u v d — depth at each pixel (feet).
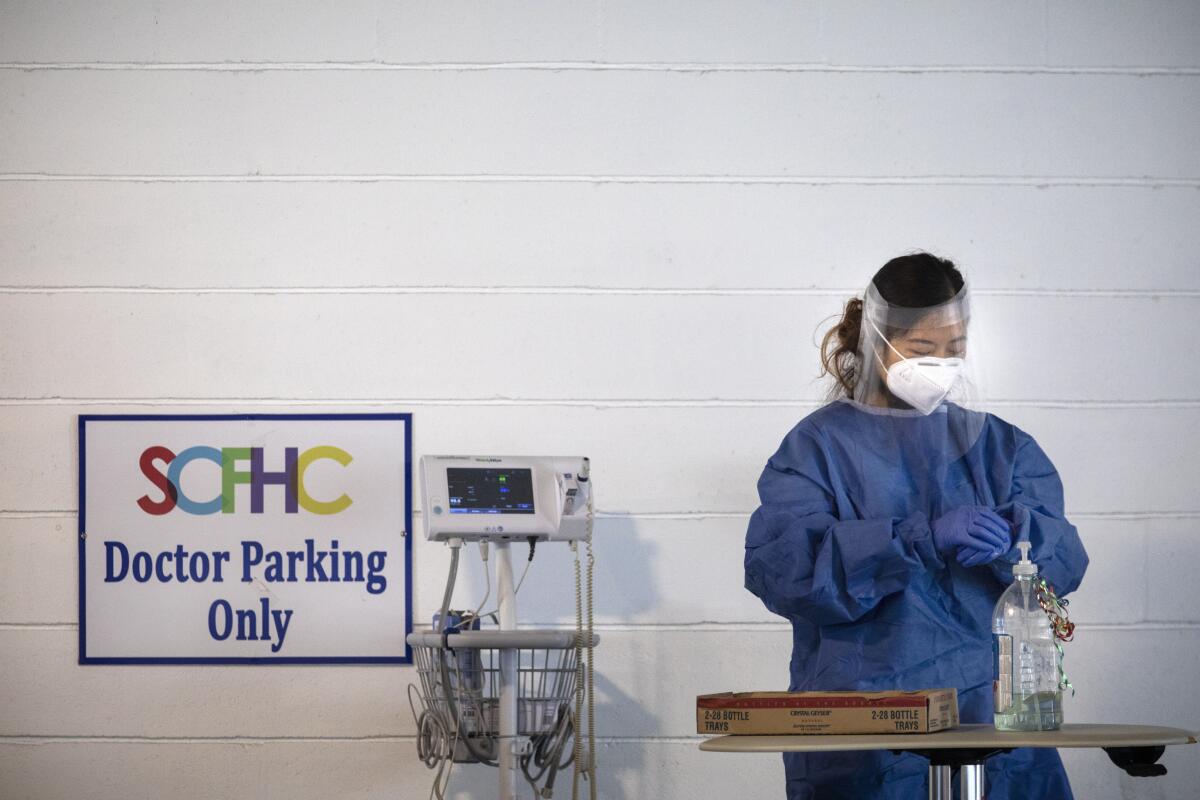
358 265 17.56
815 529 12.36
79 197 17.62
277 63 17.71
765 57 17.70
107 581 17.24
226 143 17.66
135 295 17.53
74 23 17.71
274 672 17.12
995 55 17.67
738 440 17.42
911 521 12.07
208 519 17.28
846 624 12.50
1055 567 12.16
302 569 17.24
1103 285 17.54
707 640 17.20
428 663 14.69
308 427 17.38
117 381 17.47
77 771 17.06
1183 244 17.56
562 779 16.89
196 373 17.47
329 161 17.66
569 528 14.80
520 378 17.47
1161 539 17.34
